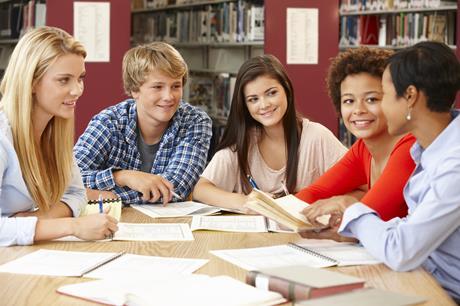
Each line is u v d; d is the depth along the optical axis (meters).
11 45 7.48
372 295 1.67
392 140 2.93
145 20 9.72
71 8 5.78
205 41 8.34
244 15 7.55
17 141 2.69
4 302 1.88
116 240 2.59
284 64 6.19
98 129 3.57
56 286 2.01
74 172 3.03
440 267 2.37
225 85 8.06
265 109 3.33
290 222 2.58
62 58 2.65
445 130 2.28
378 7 7.88
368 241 2.28
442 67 2.23
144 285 1.91
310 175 3.52
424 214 2.18
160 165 3.65
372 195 2.72
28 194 2.77
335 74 2.92
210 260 2.31
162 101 3.48
